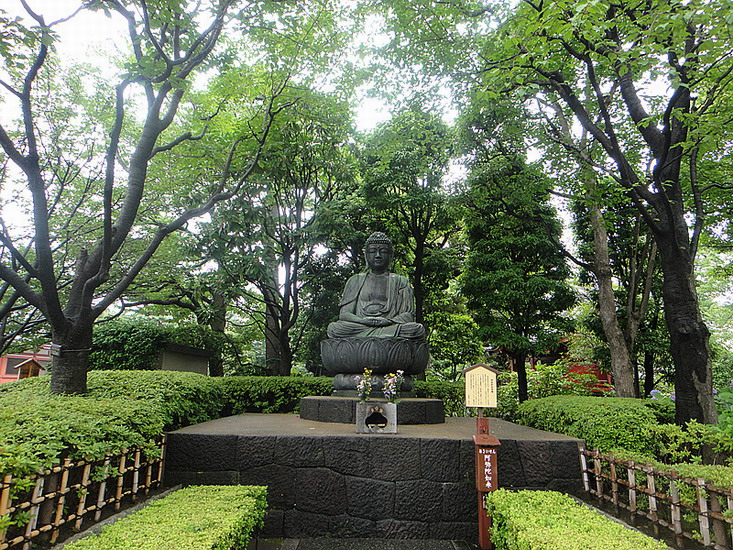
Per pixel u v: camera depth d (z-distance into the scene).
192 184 10.23
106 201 5.17
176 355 11.80
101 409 4.29
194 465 5.13
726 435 4.48
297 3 6.69
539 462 5.12
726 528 3.48
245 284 11.29
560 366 12.84
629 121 9.05
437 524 4.91
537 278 10.79
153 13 5.17
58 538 3.33
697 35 5.37
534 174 9.62
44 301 5.04
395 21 8.52
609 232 11.37
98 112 8.98
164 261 11.59
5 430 3.10
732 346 16.19
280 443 5.16
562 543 2.95
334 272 11.91
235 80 8.09
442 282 13.01
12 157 4.71
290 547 4.66
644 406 5.72
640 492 4.54
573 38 5.87
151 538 2.97
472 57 8.56
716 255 15.23
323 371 13.45
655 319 11.48
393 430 5.48
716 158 8.72
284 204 11.32
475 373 4.86
